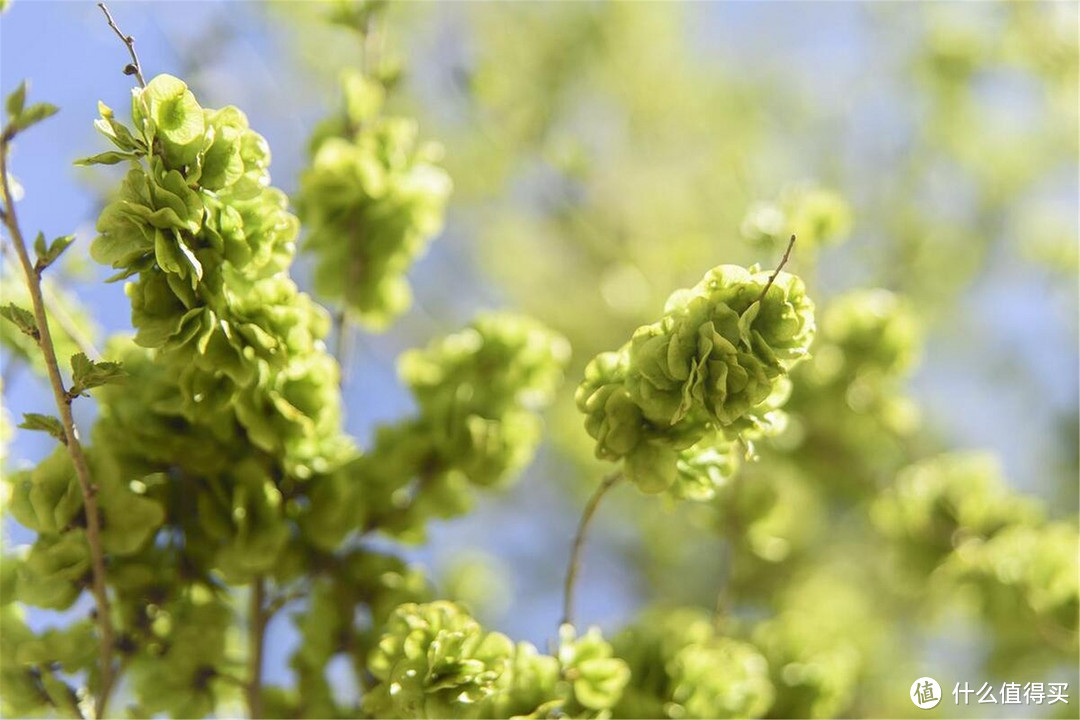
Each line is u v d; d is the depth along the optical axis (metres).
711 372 0.61
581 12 1.69
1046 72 1.44
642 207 1.63
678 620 0.78
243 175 0.63
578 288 1.69
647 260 1.51
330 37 1.50
